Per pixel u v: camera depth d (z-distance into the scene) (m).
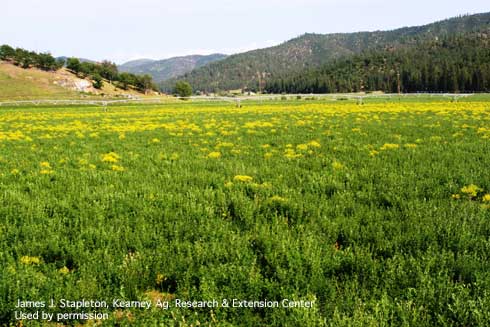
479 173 10.66
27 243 6.41
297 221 7.52
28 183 10.60
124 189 9.91
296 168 12.31
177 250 6.21
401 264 5.57
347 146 16.59
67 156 15.77
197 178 10.97
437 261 5.61
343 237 6.94
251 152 16.03
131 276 5.41
